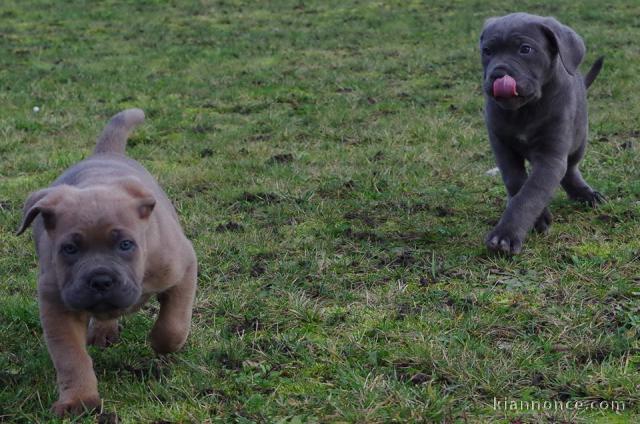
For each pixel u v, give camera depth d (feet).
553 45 21.72
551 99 21.88
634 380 14.96
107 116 38.06
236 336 17.47
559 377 15.17
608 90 39.09
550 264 20.47
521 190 21.88
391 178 27.48
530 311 18.08
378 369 15.90
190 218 24.31
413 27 60.49
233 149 31.91
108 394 15.30
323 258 21.17
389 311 18.40
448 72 45.39
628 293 18.74
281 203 25.39
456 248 21.93
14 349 17.29
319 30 60.85
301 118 36.60
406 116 35.88
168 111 38.58
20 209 25.55
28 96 41.73
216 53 53.31
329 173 28.30
